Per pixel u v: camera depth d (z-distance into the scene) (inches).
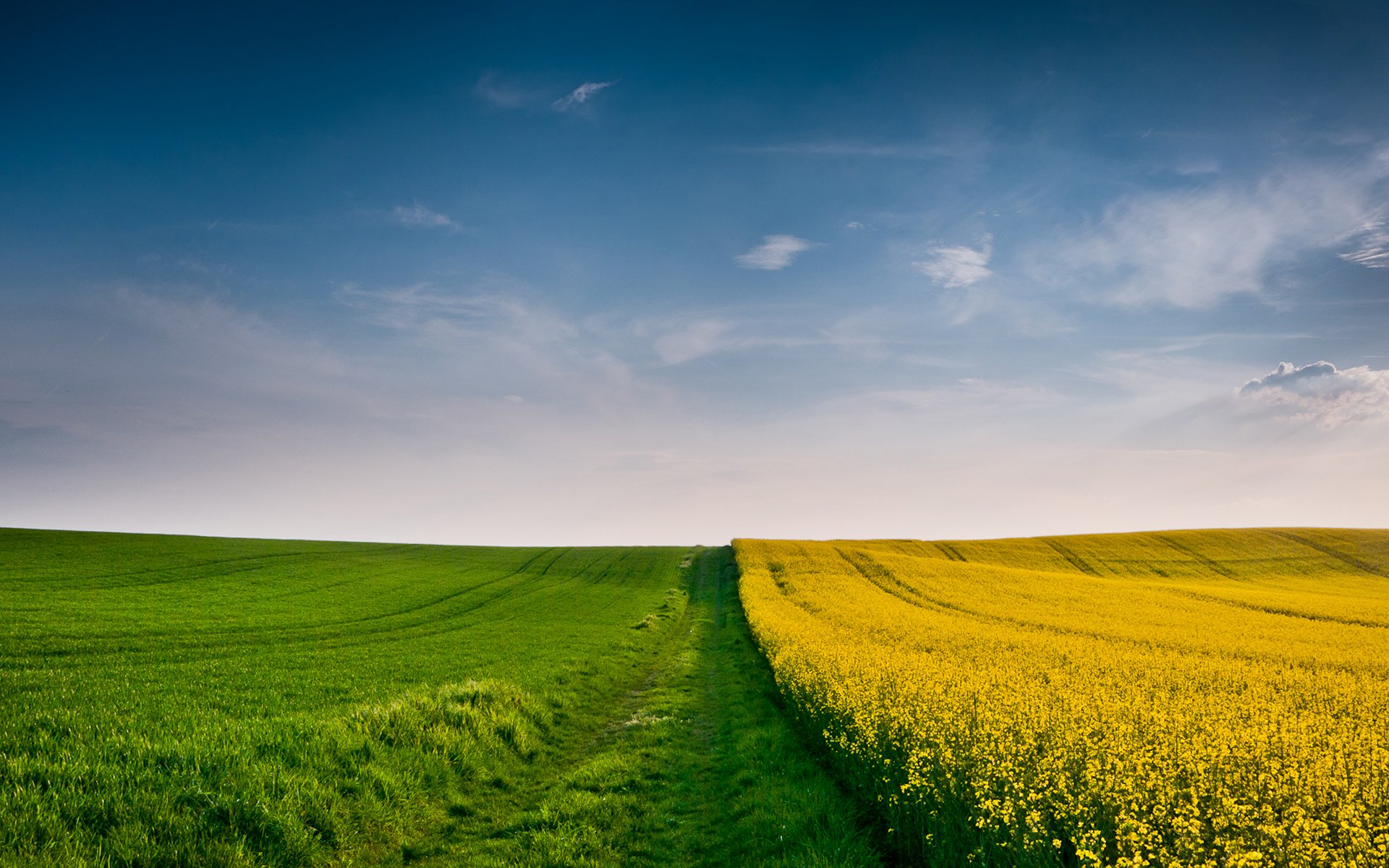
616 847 366.6
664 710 696.4
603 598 1941.4
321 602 1512.1
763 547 3006.9
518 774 496.1
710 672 948.6
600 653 1021.2
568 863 342.0
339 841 343.9
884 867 327.3
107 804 305.4
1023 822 271.7
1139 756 309.6
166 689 607.2
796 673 626.5
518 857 350.0
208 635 1017.5
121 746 368.5
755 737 564.7
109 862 273.4
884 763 383.2
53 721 422.3
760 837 366.6
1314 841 234.8
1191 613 1334.9
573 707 690.2
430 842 374.3
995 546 3238.2
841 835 354.0
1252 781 291.4
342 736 442.9
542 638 1172.5
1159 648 873.5
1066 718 402.3
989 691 502.3
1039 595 1609.3
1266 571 2733.8
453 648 1017.5
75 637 917.2
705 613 1755.7
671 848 370.6
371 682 711.1
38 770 322.7
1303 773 292.7
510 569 2541.8
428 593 1804.9
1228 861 224.1
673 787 465.7
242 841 310.3
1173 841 248.1
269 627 1139.9
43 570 1589.6
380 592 1752.0
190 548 2176.4
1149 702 498.0
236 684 658.8
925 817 324.2
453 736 491.8
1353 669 787.4
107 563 1756.9
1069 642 851.4
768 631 935.0
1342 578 2593.5
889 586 1777.8
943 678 544.4
